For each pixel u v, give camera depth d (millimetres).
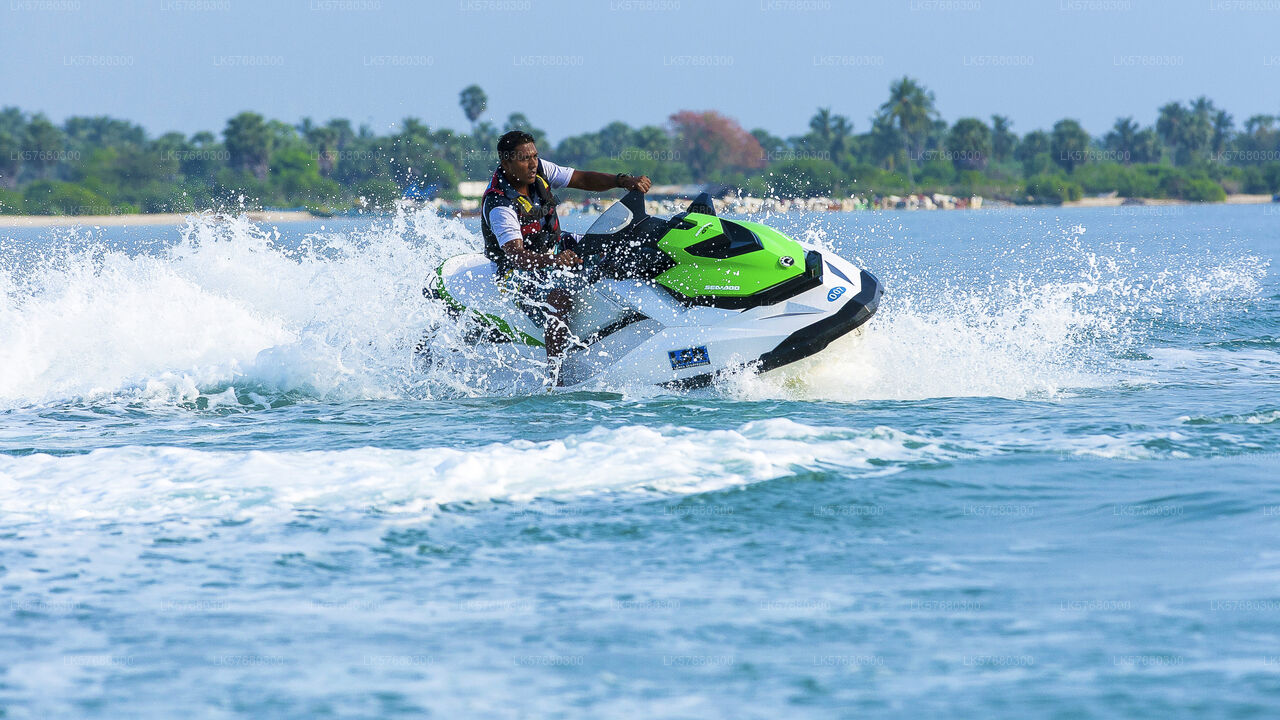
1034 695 8383
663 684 8758
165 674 9078
